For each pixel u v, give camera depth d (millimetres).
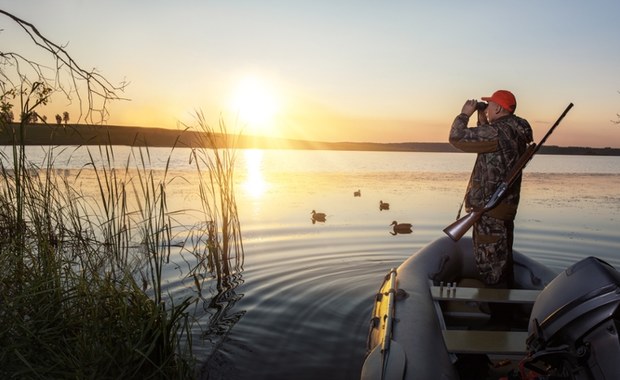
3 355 2893
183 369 3506
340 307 5062
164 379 3344
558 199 13805
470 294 3736
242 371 3721
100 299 3564
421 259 4758
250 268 6430
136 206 10156
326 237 8359
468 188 3977
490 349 2906
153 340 3320
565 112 3574
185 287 5574
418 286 3996
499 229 3854
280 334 4379
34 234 4242
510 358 3207
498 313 4070
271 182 19188
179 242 7449
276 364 3846
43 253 3980
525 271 4746
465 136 3830
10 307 3238
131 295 3760
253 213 10773
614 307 2309
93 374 2936
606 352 2270
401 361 2805
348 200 13234
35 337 3066
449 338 3059
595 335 2340
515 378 2666
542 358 2475
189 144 6914
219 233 8242
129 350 3223
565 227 9289
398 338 3086
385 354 2871
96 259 4715
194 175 18172
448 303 4371
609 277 2412
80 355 3076
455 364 3066
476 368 3160
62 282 3826
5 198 4309
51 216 4820
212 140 7051
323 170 29125
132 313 3582
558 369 2469
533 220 10117
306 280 5941
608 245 7793
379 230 9000
